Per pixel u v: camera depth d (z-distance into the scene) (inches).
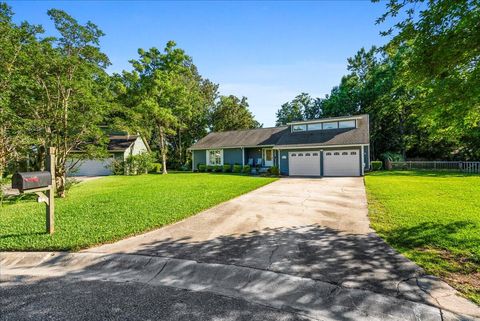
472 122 195.5
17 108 441.1
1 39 403.2
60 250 189.5
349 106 1266.0
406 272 142.0
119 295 132.3
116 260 172.9
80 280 150.7
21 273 161.3
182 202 344.2
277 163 901.2
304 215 277.1
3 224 260.8
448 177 586.9
